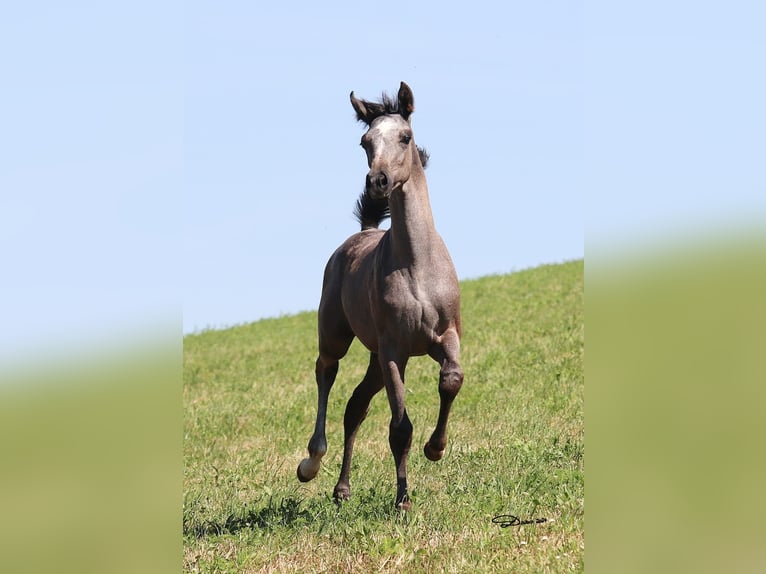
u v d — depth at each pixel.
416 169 11.86
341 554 10.05
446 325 11.95
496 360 25.17
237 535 11.41
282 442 18.84
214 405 24.09
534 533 9.94
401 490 11.55
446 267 12.00
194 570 9.99
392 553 9.64
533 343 27.66
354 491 13.38
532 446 14.46
